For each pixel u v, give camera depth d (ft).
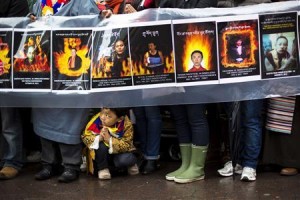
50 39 15.90
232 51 15.34
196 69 15.40
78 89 15.90
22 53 16.11
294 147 15.90
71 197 14.83
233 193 14.62
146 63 15.53
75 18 15.83
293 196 14.24
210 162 17.90
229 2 16.06
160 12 15.37
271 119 15.87
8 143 16.71
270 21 15.33
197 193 14.76
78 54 15.84
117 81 15.71
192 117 15.60
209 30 15.29
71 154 16.29
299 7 15.31
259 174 16.31
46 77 16.01
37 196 15.01
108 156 16.37
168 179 16.07
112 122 16.11
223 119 17.20
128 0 17.78
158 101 15.69
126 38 15.56
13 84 16.21
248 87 15.46
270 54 15.40
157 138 16.78
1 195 15.16
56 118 16.10
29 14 16.20
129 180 16.25
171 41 15.38
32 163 18.52
